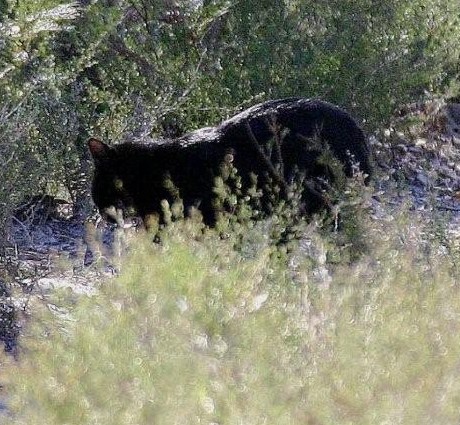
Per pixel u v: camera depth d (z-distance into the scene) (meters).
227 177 13.13
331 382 7.02
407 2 22.64
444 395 6.85
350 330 7.66
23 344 8.98
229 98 20.20
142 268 8.88
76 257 14.66
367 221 11.86
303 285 8.85
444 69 25.19
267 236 11.03
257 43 20.62
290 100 14.55
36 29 15.39
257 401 6.61
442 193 18.27
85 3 19.67
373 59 21.86
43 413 6.88
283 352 7.29
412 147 22.50
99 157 14.37
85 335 7.67
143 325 7.72
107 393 6.92
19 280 12.24
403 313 8.08
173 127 19.91
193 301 8.06
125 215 14.31
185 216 13.80
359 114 21.92
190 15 20.41
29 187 13.68
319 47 21.20
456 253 11.32
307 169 13.89
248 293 8.38
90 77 20.48
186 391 6.77
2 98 14.27
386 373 7.05
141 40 20.42
